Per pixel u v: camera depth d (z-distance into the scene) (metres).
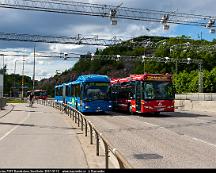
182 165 10.74
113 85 40.66
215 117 30.67
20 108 49.22
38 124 24.77
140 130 20.81
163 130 20.69
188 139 16.81
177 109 45.81
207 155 12.51
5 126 23.41
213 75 91.19
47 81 140.62
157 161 11.43
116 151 7.50
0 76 72.31
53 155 12.41
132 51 82.88
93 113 37.00
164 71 104.62
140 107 31.45
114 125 24.06
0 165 10.62
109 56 56.03
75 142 15.75
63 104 39.66
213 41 98.88
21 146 14.59
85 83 34.38
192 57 92.56
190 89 92.19
